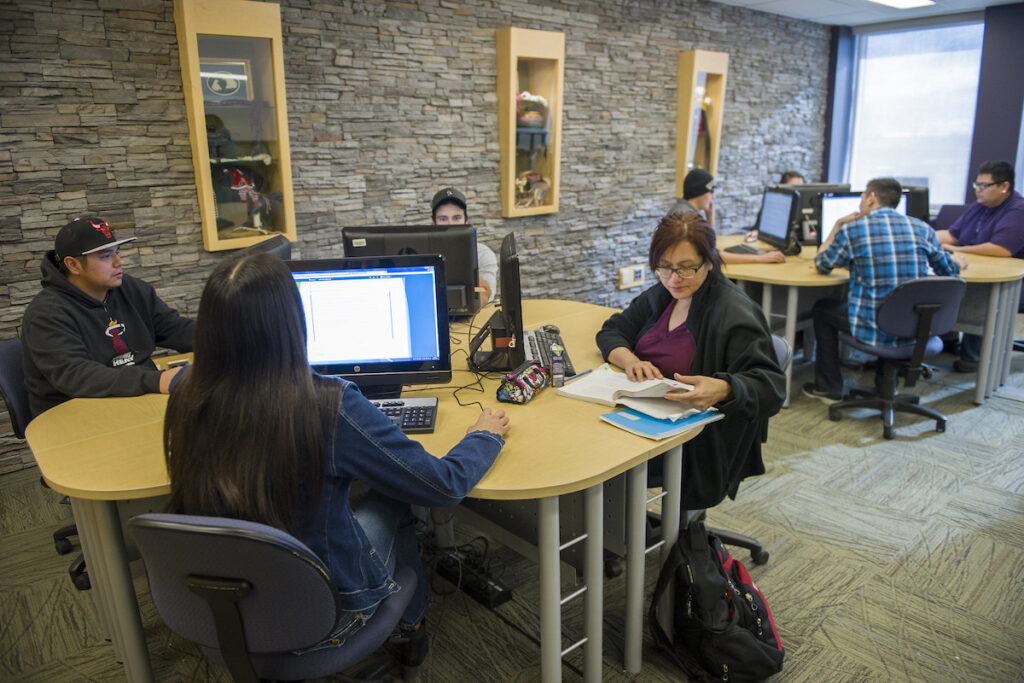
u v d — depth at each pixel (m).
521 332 1.99
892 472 2.92
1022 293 4.22
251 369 1.10
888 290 3.16
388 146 3.71
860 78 6.57
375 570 1.33
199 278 3.23
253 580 1.10
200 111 3.00
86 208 2.89
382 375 1.81
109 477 1.47
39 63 2.70
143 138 2.97
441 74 3.83
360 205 3.68
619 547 1.78
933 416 3.31
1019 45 5.35
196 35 2.93
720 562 1.86
